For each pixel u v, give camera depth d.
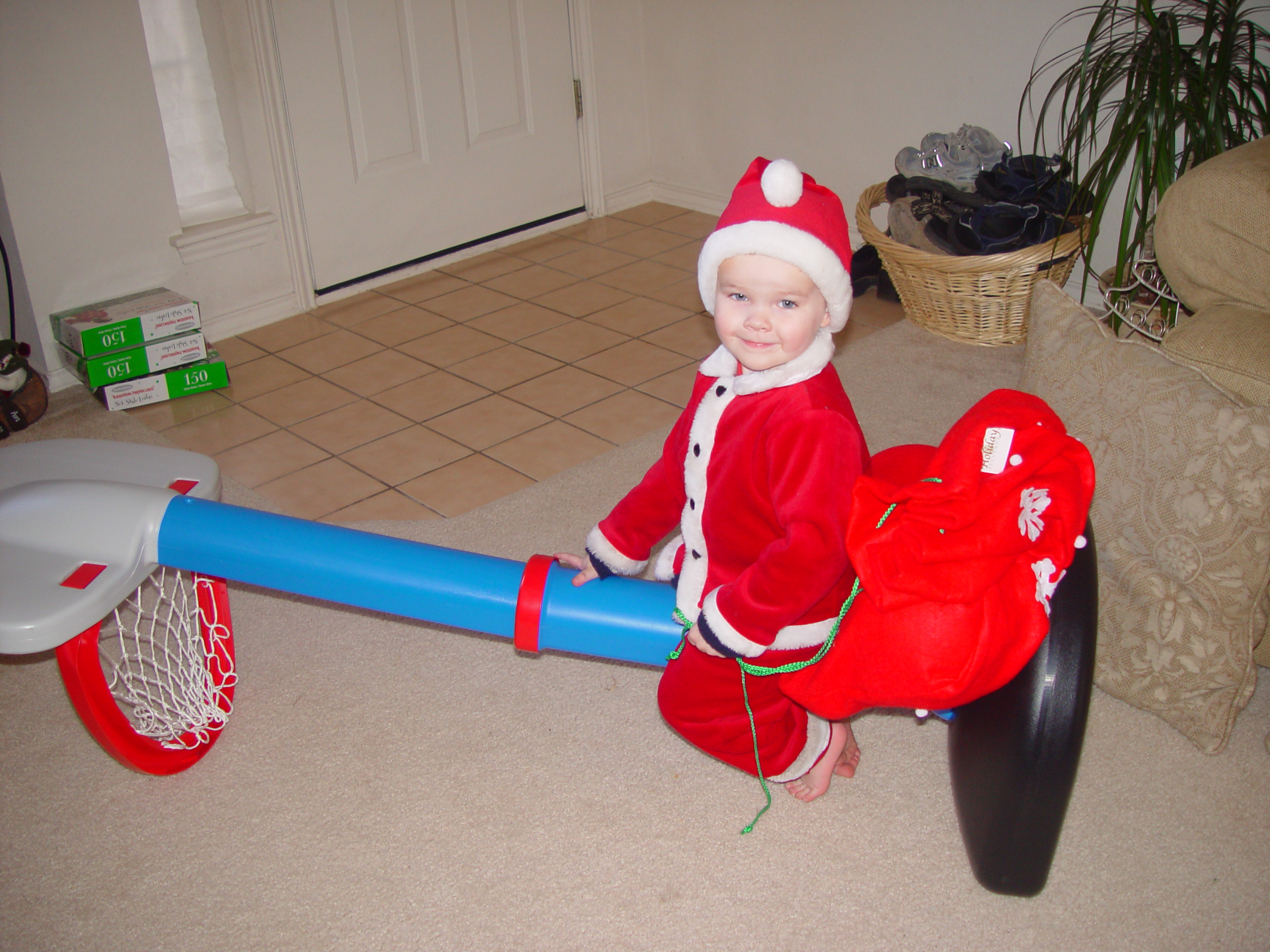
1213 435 1.33
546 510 2.05
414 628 1.76
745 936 1.22
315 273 3.03
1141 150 2.08
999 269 2.41
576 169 3.59
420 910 1.27
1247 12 2.27
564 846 1.35
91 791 1.46
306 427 2.42
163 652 1.68
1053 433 1.08
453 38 3.09
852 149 3.20
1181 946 1.19
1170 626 1.41
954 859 1.31
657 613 1.24
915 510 1.02
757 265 1.04
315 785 1.46
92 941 1.24
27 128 2.40
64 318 2.51
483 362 2.70
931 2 2.83
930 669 1.02
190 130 2.78
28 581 1.27
